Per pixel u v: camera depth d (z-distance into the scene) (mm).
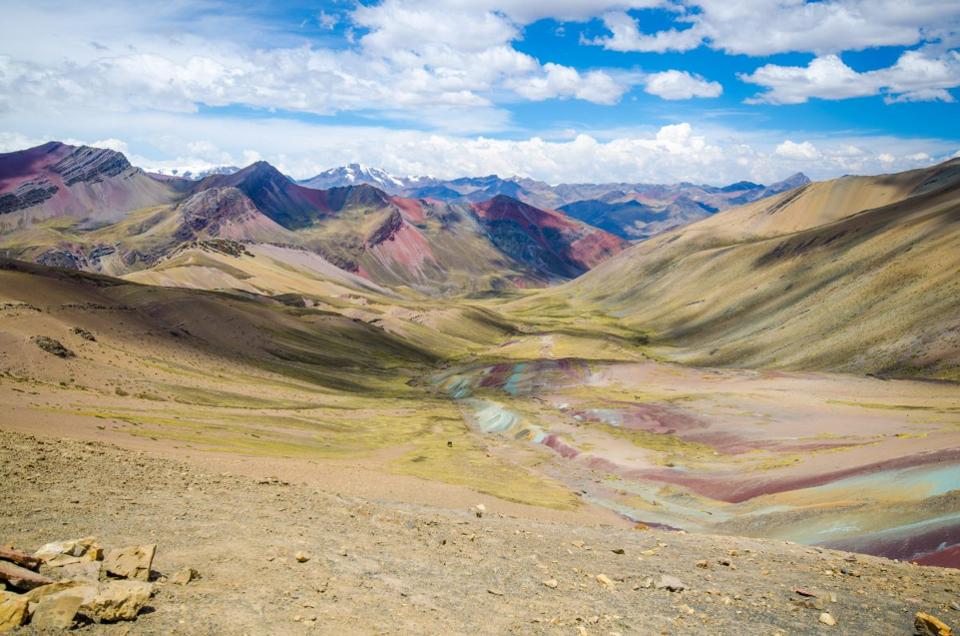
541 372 197125
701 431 115312
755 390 151750
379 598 19656
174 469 40562
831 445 90312
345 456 85688
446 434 126500
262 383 154750
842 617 22703
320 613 17156
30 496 25688
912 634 21094
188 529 24562
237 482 39750
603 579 25984
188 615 15305
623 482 86625
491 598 21812
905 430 94312
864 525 51625
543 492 75438
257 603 17094
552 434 121188
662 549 35906
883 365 176250
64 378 93875
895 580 29094
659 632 19812
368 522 33156
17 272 160000
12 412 57094
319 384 180500
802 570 31016
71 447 40562
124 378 106062
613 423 130250
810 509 58719
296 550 23984
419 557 26672
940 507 49844
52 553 17359
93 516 24172
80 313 146625
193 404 104375
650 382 178625
